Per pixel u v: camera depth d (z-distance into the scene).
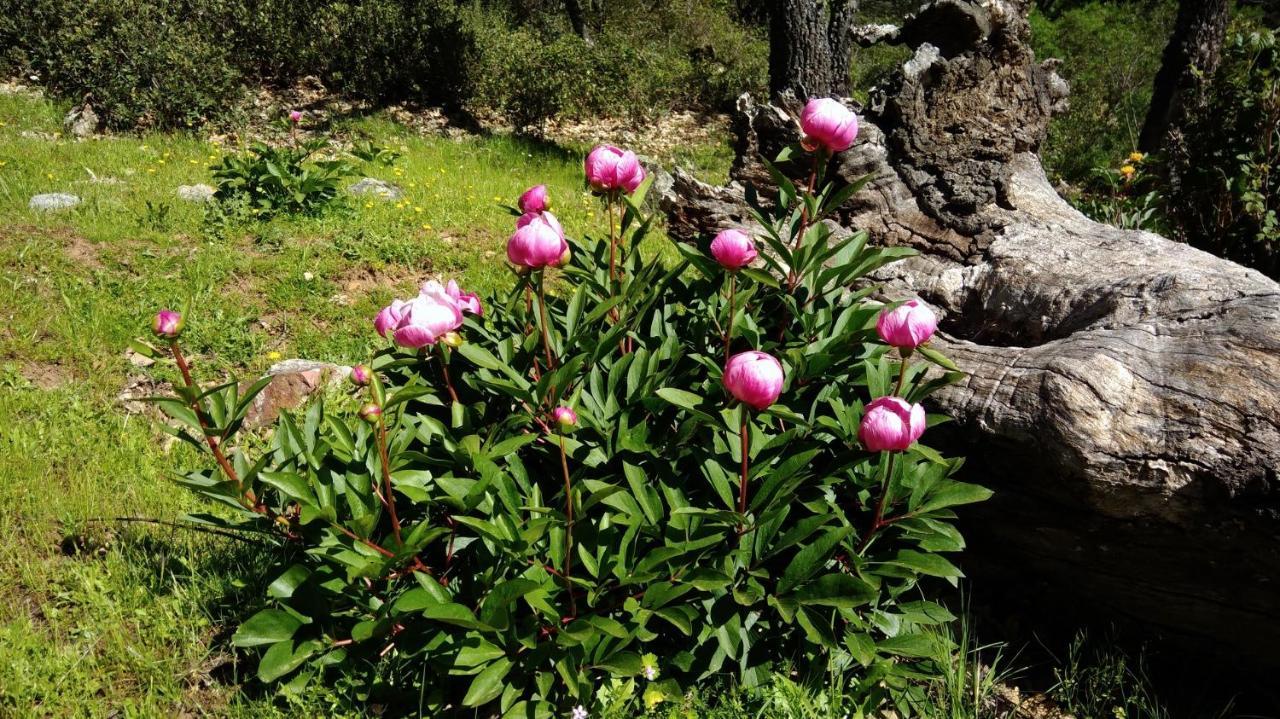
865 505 2.66
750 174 4.55
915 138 4.28
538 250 2.32
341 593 2.35
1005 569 3.09
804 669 2.60
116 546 3.04
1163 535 2.55
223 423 2.48
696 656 2.50
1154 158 5.89
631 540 2.34
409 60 12.08
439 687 2.46
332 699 2.40
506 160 9.67
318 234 6.00
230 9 11.86
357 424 2.72
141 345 2.18
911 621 2.66
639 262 3.18
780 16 9.37
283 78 12.35
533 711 2.28
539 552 2.43
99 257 5.24
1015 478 2.78
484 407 2.75
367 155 7.80
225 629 2.73
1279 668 2.66
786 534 2.36
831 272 2.78
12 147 7.48
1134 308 3.05
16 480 3.36
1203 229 5.16
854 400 2.73
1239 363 2.50
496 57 12.77
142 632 2.68
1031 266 3.69
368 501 2.33
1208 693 2.82
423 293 2.24
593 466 2.50
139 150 8.11
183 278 5.16
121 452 3.63
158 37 9.86
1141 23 14.85
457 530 2.52
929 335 2.22
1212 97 5.19
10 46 10.61
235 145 9.34
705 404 2.35
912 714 2.64
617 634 2.18
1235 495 2.37
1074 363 2.64
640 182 2.86
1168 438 2.46
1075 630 3.05
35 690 2.43
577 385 2.76
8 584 2.87
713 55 16.05
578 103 12.86
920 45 4.58
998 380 2.82
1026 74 4.42
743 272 2.54
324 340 4.84
